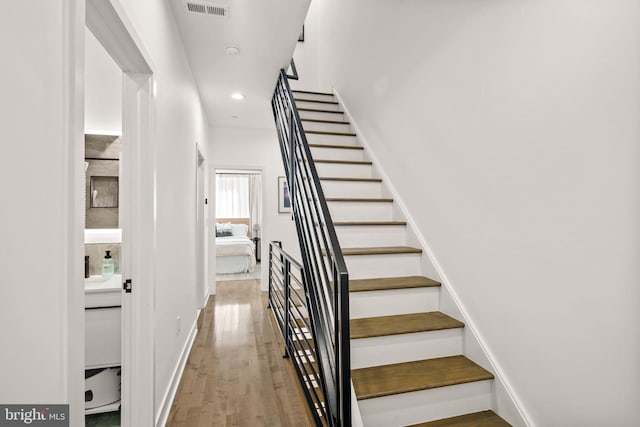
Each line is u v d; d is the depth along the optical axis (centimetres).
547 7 135
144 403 163
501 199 162
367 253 224
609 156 113
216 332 330
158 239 182
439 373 169
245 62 300
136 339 163
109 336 202
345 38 407
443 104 209
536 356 145
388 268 231
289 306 273
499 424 158
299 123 241
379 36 307
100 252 244
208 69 313
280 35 258
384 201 277
